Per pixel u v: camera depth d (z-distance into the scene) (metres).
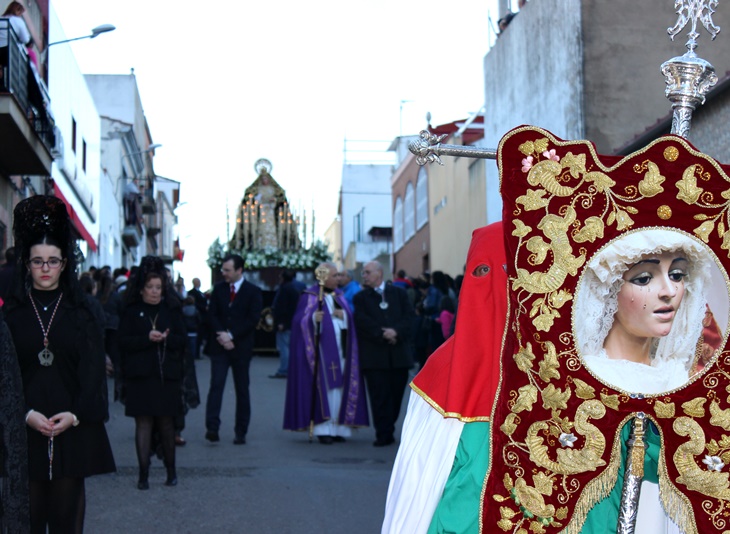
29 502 5.23
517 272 3.94
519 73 18.72
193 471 9.60
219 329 11.63
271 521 7.55
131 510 7.88
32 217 5.42
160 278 8.74
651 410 3.90
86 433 5.47
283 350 19.17
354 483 9.05
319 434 11.88
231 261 11.71
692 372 3.89
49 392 5.39
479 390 4.26
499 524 3.99
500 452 4.00
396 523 4.33
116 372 9.41
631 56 15.89
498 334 4.26
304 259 27.00
